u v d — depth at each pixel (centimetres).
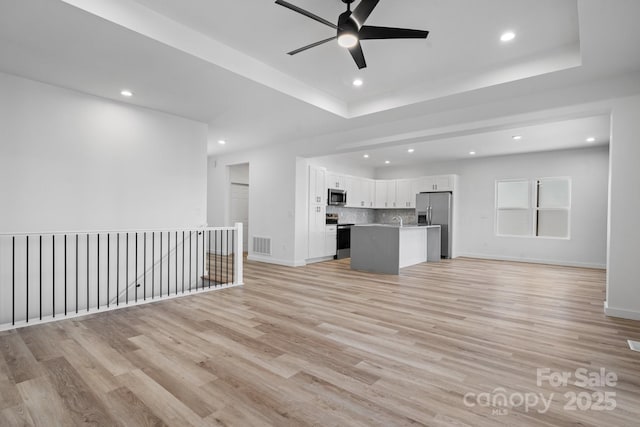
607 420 173
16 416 173
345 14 238
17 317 344
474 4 257
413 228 647
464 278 548
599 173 670
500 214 804
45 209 362
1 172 335
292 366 230
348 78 400
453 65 363
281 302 392
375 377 216
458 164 853
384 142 516
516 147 683
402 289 464
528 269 645
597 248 669
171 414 175
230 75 338
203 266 513
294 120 496
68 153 379
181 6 263
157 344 266
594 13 233
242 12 271
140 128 440
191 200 498
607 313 348
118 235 384
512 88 367
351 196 852
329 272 597
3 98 335
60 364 230
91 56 299
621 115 334
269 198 704
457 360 241
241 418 172
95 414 175
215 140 646
